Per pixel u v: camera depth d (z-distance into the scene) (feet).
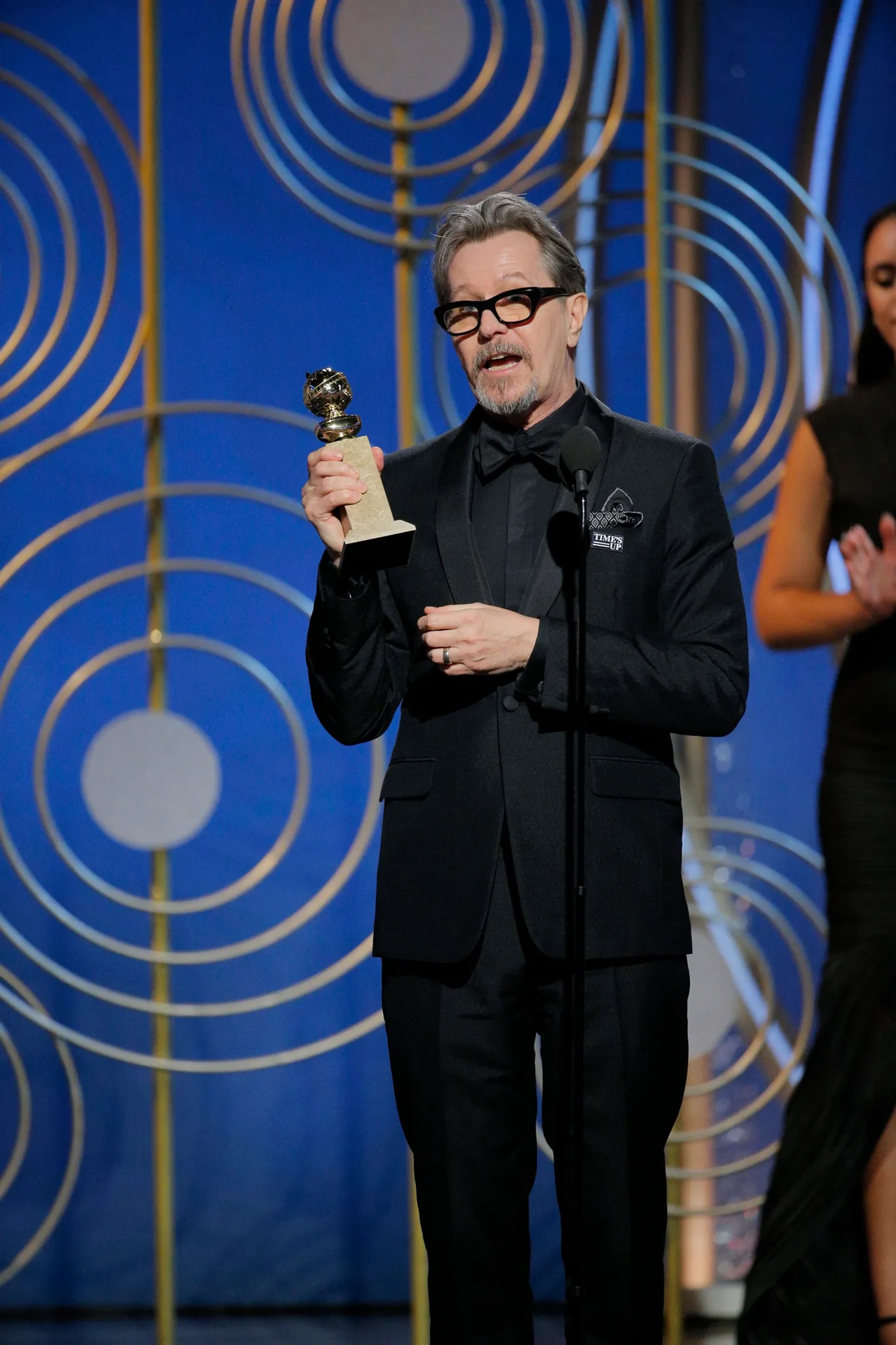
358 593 20.83
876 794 29.32
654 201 36.88
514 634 19.63
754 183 39.52
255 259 39.40
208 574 39.01
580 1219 18.98
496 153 38.52
